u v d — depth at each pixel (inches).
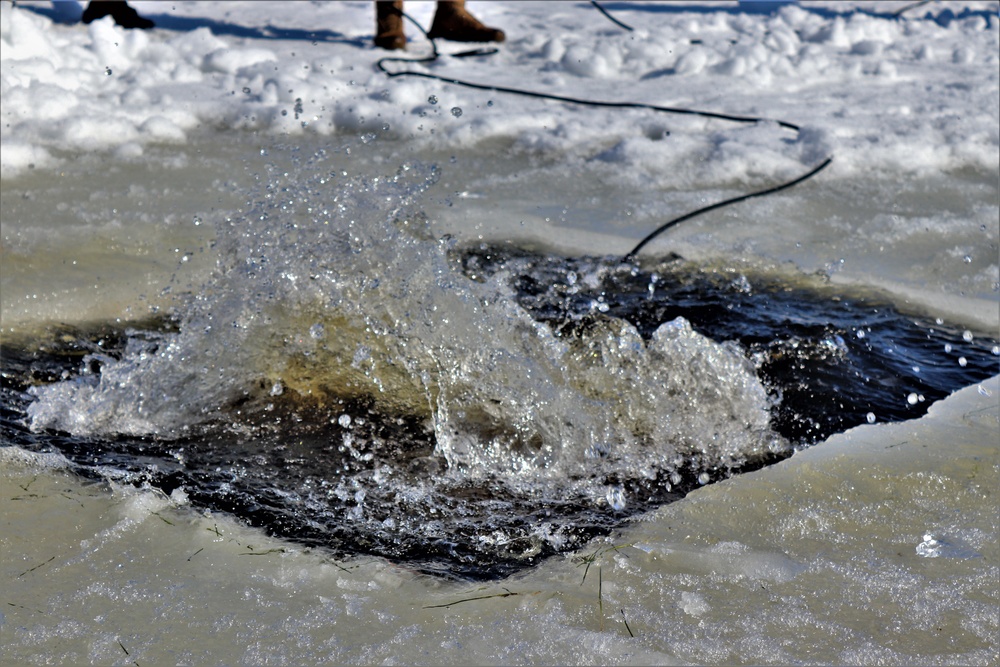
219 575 61.2
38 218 127.5
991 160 159.0
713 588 60.2
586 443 80.4
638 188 146.7
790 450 79.7
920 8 337.1
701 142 167.6
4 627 54.8
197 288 108.4
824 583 60.4
